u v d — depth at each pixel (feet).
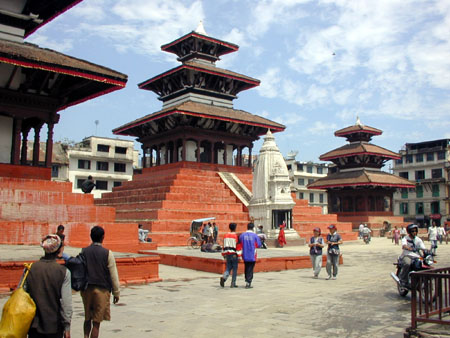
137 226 66.03
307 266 63.82
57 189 64.64
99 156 221.05
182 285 45.24
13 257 39.70
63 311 18.43
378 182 189.37
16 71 64.13
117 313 31.78
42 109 67.00
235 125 145.28
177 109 126.21
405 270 38.81
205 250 71.61
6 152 65.36
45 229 55.52
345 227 135.85
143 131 154.40
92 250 22.68
